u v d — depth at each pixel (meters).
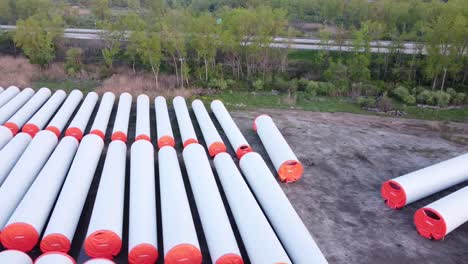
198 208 18.61
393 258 17.20
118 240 15.90
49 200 18.45
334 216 19.89
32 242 16.34
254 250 15.62
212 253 15.62
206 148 26.58
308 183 22.80
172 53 39.12
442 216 17.77
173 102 32.81
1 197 18.12
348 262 16.86
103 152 25.42
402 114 33.72
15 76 39.09
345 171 24.17
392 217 20.06
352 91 38.22
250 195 19.02
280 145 24.34
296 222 17.41
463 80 39.12
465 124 31.81
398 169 24.56
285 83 38.75
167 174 20.30
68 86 38.31
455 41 35.38
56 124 27.14
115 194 18.38
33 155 21.92
